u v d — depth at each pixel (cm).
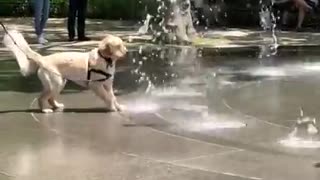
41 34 1195
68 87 741
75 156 453
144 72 879
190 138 512
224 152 468
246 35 1476
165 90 738
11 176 404
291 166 432
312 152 470
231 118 588
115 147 479
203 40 1317
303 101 665
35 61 608
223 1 1795
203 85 775
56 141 496
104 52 600
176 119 584
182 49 1177
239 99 681
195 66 946
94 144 488
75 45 1173
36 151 466
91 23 1800
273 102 661
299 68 927
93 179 399
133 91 731
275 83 787
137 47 1190
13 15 2109
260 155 461
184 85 775
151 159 446
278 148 482
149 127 550
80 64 607
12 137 508
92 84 612
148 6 1691
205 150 473
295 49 1200
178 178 402
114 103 623
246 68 927
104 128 543
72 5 1253
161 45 1231
